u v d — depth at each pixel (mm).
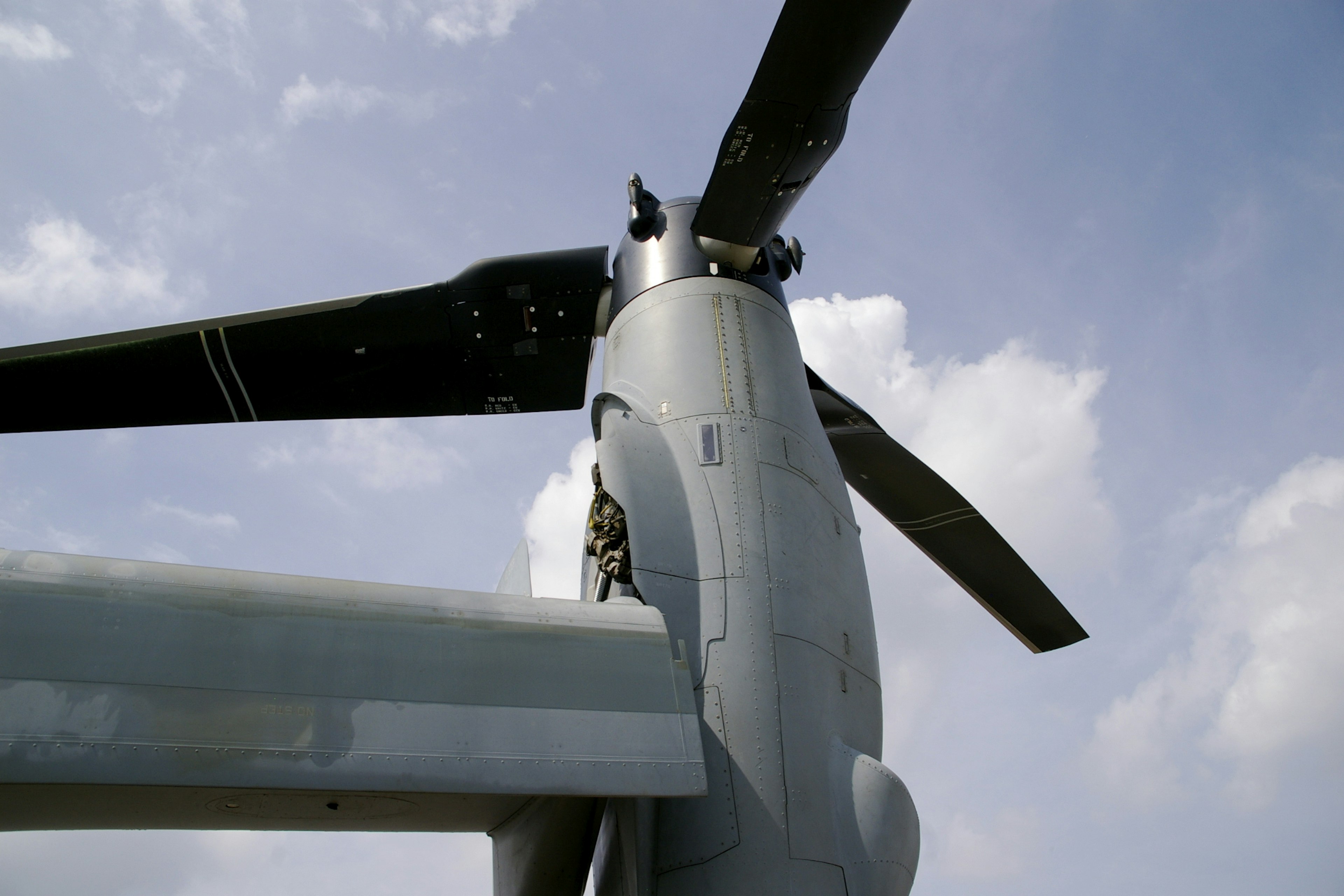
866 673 7066
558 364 9008
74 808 5418
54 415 7980
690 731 5590
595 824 6398
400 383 8812
